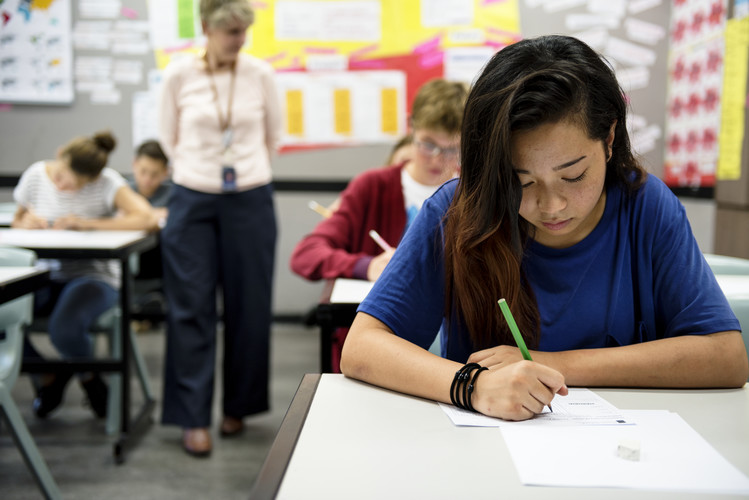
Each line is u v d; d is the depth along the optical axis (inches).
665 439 29.3
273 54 163.6
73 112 164.9
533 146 31.7
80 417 107.8
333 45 163.6
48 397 105.2
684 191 149.0
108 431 100.8
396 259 40.1
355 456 27.5
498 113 32.4
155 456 93.2
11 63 162.9
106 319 101.3
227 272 98.8
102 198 113.0
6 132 165.0
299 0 162.4
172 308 96.7
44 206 112.0
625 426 30.9
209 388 96.3
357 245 74.9
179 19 162.9
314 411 32.8
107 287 100.4
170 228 97.0
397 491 24.4
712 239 131.1
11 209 128.2
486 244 37.4
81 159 108.8
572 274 40.4
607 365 36.3
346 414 32.4
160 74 164.1
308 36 163.3
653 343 37.1
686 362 36.3
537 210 33.6
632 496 24.2
